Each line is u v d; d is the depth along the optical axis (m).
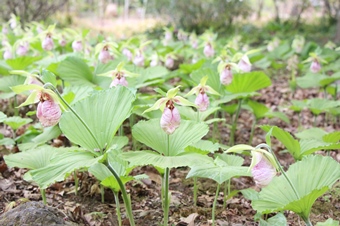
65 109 0.86
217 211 1.15
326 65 2.75
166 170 0.93
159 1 5.38
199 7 5.26
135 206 1.18
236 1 5.33
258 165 0.78
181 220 1.08
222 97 1.60
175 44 3.38
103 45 1.58
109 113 0.87
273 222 0.90
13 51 2.01
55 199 1.20
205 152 1.01
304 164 0.93
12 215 0.88
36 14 4.25
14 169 1.38
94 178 1.30
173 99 0.87
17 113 1.87
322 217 1.13
